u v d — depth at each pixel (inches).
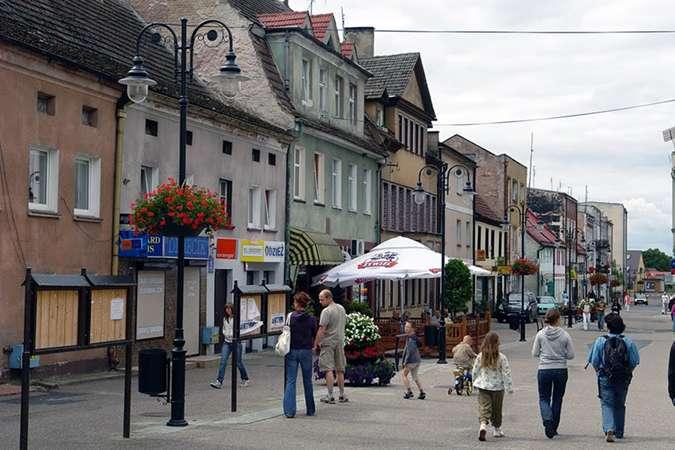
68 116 796.0
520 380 900.6
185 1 1262.3
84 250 818.2
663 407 696.4
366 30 1980.8
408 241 1208.2
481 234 2583.7
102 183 846.5
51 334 415.5
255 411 619.8
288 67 1314.0
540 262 3545.8
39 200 772.0
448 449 483.5
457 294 1574.8
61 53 779.4
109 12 1064.8
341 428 551.2
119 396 684.1
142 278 908.6
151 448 462.9
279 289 665.6
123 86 861.8
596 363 526.6
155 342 932.6
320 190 1405.0
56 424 540.1
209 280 1043.3
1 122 708.0
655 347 1530.5
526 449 488.1
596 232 5388.8
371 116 1724.9
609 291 5374.0
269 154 1217.4
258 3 1448.1
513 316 2031.3
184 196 592.1
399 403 689.0
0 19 733.9
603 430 535.8
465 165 2395.4
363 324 818.2
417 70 1898.4
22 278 733.9
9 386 701.9
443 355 1102.4
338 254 1350.9
